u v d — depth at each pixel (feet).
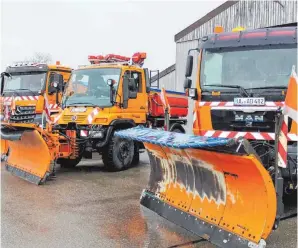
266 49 22.25
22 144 28.30
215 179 15.79
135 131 19.36
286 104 14.85
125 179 28.02
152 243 15.71
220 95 22.88
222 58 23.24
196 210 16.69
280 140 14.60
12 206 20.88
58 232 16.97
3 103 41.78
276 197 14.21
